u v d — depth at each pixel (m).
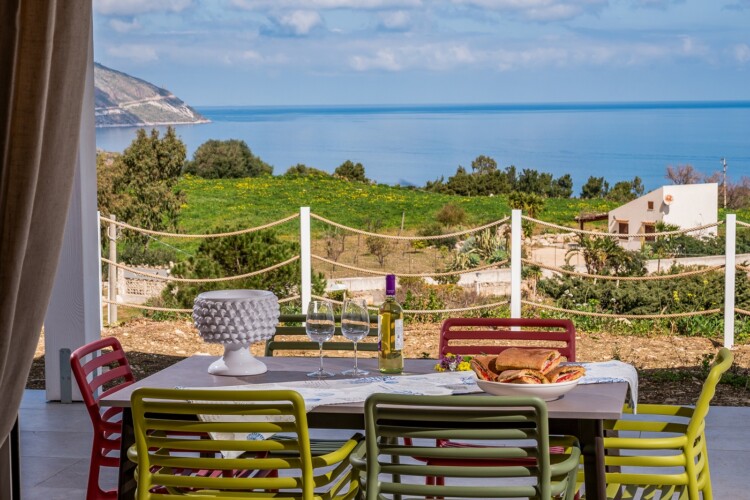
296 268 9.81
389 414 2.56
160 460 2.64
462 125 31.89
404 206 23.33
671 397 6.27
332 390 2.96
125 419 2.87
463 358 3.32
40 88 2.02
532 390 2.73
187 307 10.05
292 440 2.61
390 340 3.25
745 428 5.21
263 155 30.70
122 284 10.97
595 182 30.16
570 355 3.78
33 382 6.65
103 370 6.76
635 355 7.62
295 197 24.53
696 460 3.17
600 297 10.33
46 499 4.12
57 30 2.10
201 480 2.63
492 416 2.49
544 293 10.70
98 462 3.25
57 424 5.34
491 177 26.23
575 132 30.83
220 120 31.73
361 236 16.83
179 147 19.61
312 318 3.30
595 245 10.84
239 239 9.94
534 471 2.56
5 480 2.31
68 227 5.68
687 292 10.12
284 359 3.52
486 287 11.42
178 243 19.05
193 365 3.42
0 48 1.99
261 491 2.86
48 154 2.11
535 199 21.20
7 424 2.10
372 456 2.58
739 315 9.70
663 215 15.88
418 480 4.23
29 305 2.11
